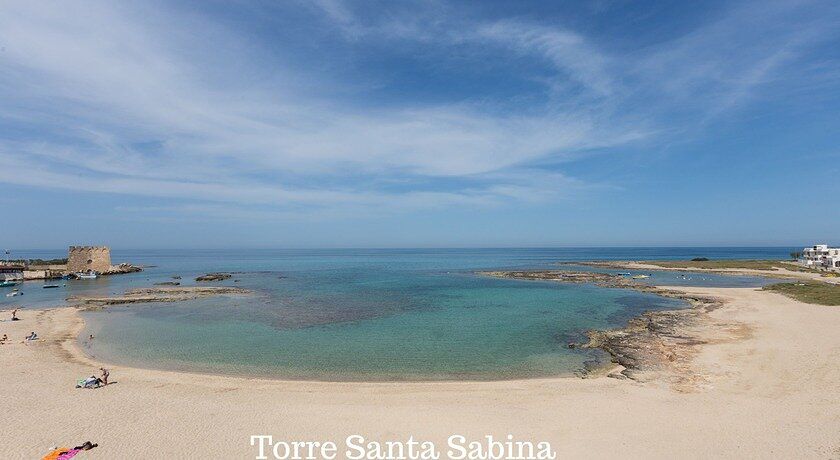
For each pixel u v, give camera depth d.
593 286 77.00
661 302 57.47
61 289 75.19
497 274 104.19
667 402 22.42
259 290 73.31
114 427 19.39
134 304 57.59
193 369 29.61
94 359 31.66
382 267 145.88
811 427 18.70
